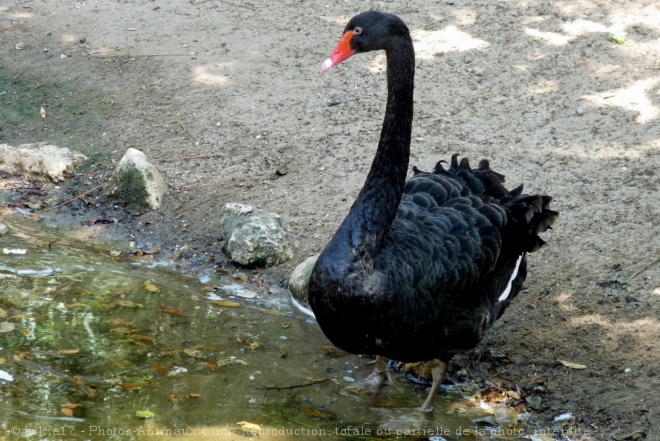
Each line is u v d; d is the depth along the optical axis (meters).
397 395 6.68
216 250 8.34
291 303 7.73
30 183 9.31
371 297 5.93
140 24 11.58
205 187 9.02
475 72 10.14
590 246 7.67
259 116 9.85
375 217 6.03
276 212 8.57
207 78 10.49
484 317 6.29
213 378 6.75
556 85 9.81
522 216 6.58
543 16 10.99
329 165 9.07
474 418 6.40
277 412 6.40
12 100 10.45
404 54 6.16
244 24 11.48
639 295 7.13
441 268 6.04
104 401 6.43
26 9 12.03
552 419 6.34
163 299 7.68
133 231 8.60
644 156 8.63
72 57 11.02
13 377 6.64
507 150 8.94
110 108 10.22
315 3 11.85
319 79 10.37
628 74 9.85
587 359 6.72
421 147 9.05
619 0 11.18
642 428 6.09
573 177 8.48
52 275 7.95
